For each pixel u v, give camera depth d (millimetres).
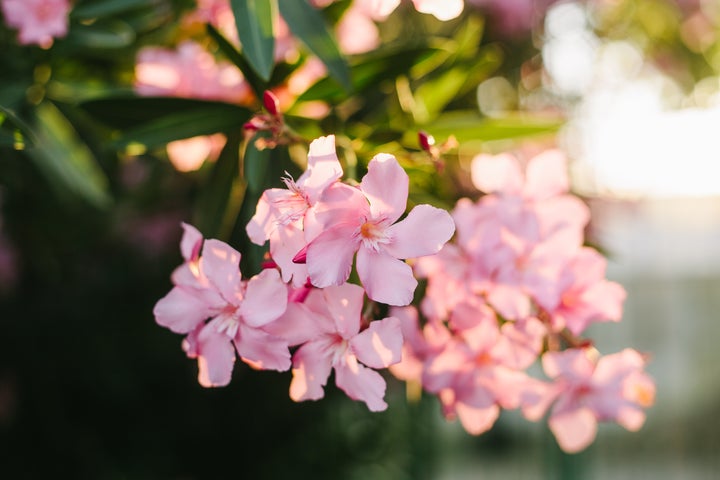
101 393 1265
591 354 518
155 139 538
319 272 434
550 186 519
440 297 499
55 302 1230
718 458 1939
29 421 1283
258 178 509
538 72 1164
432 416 1562
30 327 1232
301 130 538
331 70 527
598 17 1196
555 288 495
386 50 539
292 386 462
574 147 1114
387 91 591
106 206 754
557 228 507
